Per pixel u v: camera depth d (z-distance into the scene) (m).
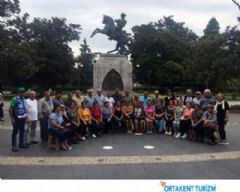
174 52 61.66
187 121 14.73
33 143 13.34
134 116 16.58
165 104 16.72
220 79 33.31
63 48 56.94
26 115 12.36
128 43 26.78
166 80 58.38
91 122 15.25
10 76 38.06
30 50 39.16
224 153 11.45
